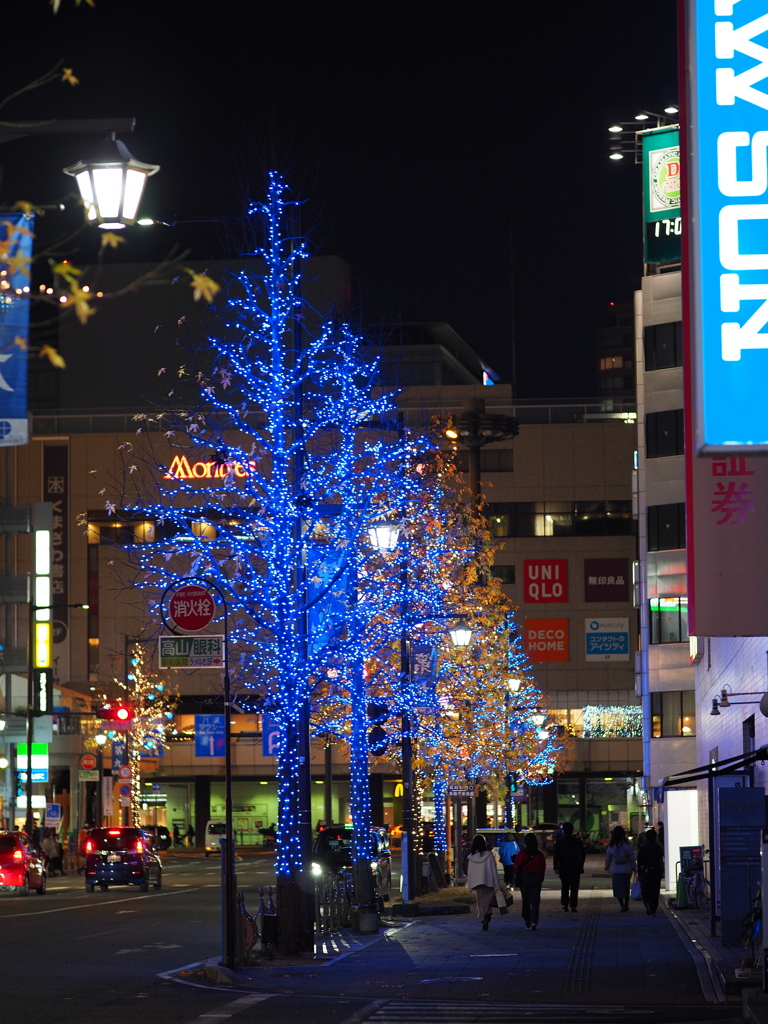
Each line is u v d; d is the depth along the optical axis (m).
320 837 43.22
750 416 11.78
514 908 37.59
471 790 49.00
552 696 103.25
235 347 28.17
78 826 82.19
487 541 52.62
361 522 28.39
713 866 27.45
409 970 21.78
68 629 100.81
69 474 102.06
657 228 64.81
